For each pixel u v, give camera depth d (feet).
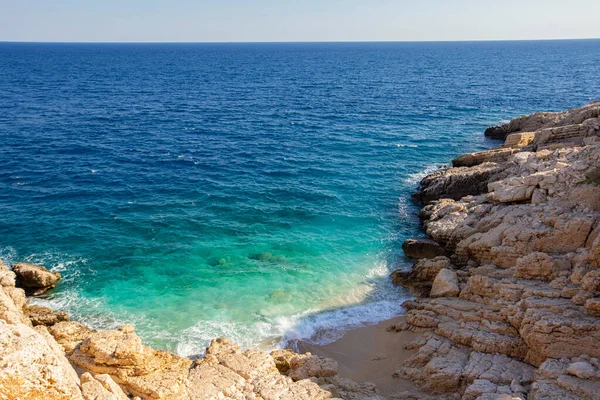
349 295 95.81
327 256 111.14
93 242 115.85
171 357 65.31
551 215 89.56
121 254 111.04
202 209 135.95
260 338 82.89
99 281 100.63
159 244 115.96
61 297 94.84
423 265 96.84
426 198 136.77
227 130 230.68
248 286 98.73
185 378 60.39
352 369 74.84
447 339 75.46
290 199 143.84
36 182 153.17
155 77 482.69
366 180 160.04
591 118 152.05
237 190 150.20
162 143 204.64
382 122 247.70
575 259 77.87
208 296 95.35
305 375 68.74
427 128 232.53
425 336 78.74
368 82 437.17
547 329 65.05
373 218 131.23
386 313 89.76
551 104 295.28
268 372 66.44
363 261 108.88
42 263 106.42
